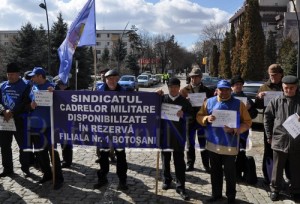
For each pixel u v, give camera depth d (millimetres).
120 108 6145
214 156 5969
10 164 7219
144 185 6801
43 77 6816
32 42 42938
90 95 6188
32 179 7059
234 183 5945
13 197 6133
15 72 6770
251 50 42844
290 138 5961
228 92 5840
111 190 6500
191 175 7414
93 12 7398
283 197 6266
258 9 42844
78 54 41969
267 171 6859
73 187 6656
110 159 8305
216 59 76875
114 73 6336
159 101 6082
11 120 6844
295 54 39969
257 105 6906
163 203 5945
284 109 6008
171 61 109938
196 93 7016
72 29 7371
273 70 6773
